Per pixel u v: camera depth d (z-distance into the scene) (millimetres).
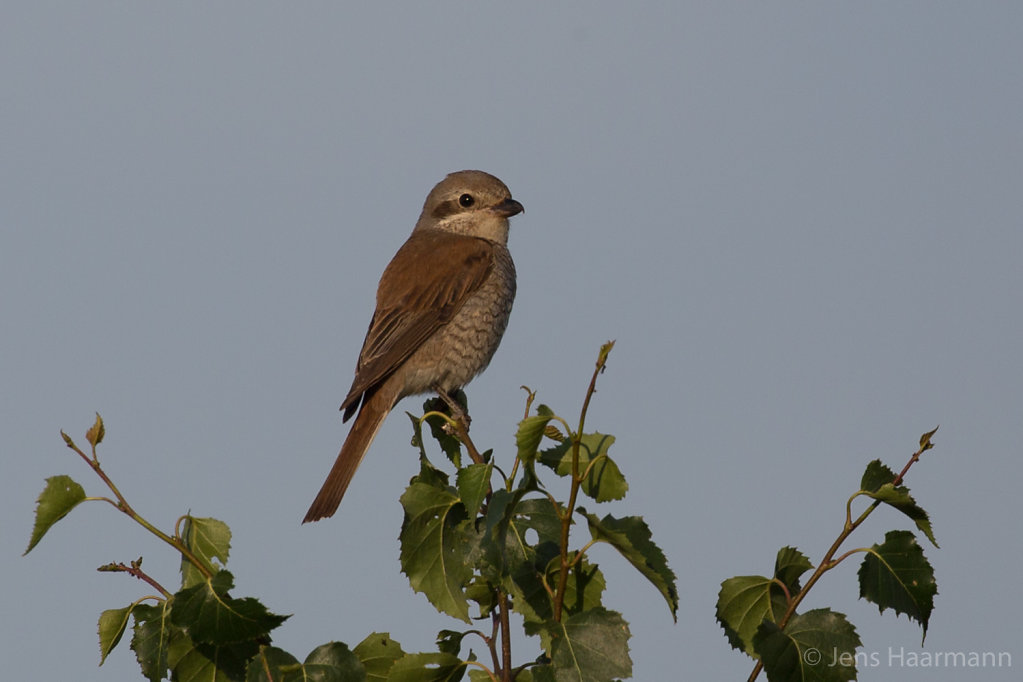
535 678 6188
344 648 6371
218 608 6145
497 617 7285
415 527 7180
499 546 6680
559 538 6832
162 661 6566
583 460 6875
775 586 6801
